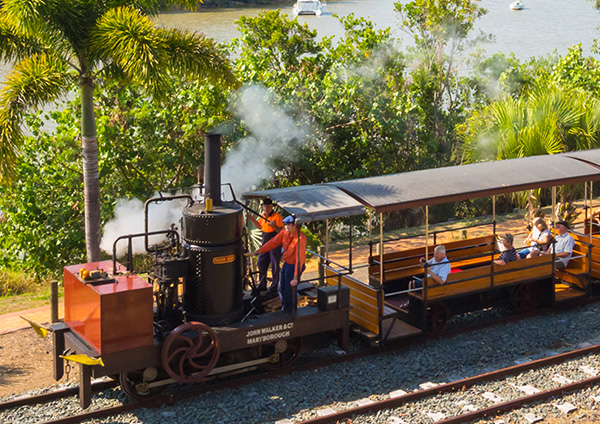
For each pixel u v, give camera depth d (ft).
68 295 29.91
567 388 29.89
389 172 70.38
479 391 30.14
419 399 29.48
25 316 40.88
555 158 42.34
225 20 178.60
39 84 39.34
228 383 30.91
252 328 30.58
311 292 35.50
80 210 56.75
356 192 34.71
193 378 29.19
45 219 56.29
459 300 37.96
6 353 34.91
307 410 28.84
